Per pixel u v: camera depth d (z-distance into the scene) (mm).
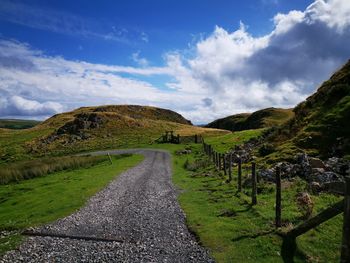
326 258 13391
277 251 14266
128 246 16922
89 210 25281
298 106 51688
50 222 22438
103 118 158875
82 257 15617
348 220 10461
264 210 19906
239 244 15570
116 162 61906
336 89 43438
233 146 60156
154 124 172875
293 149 36656
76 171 55344
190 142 99312
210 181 34094
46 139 142125
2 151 128750
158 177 41031
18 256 16047
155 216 22531
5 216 26281
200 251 15586
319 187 22656
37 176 55375
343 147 33094
